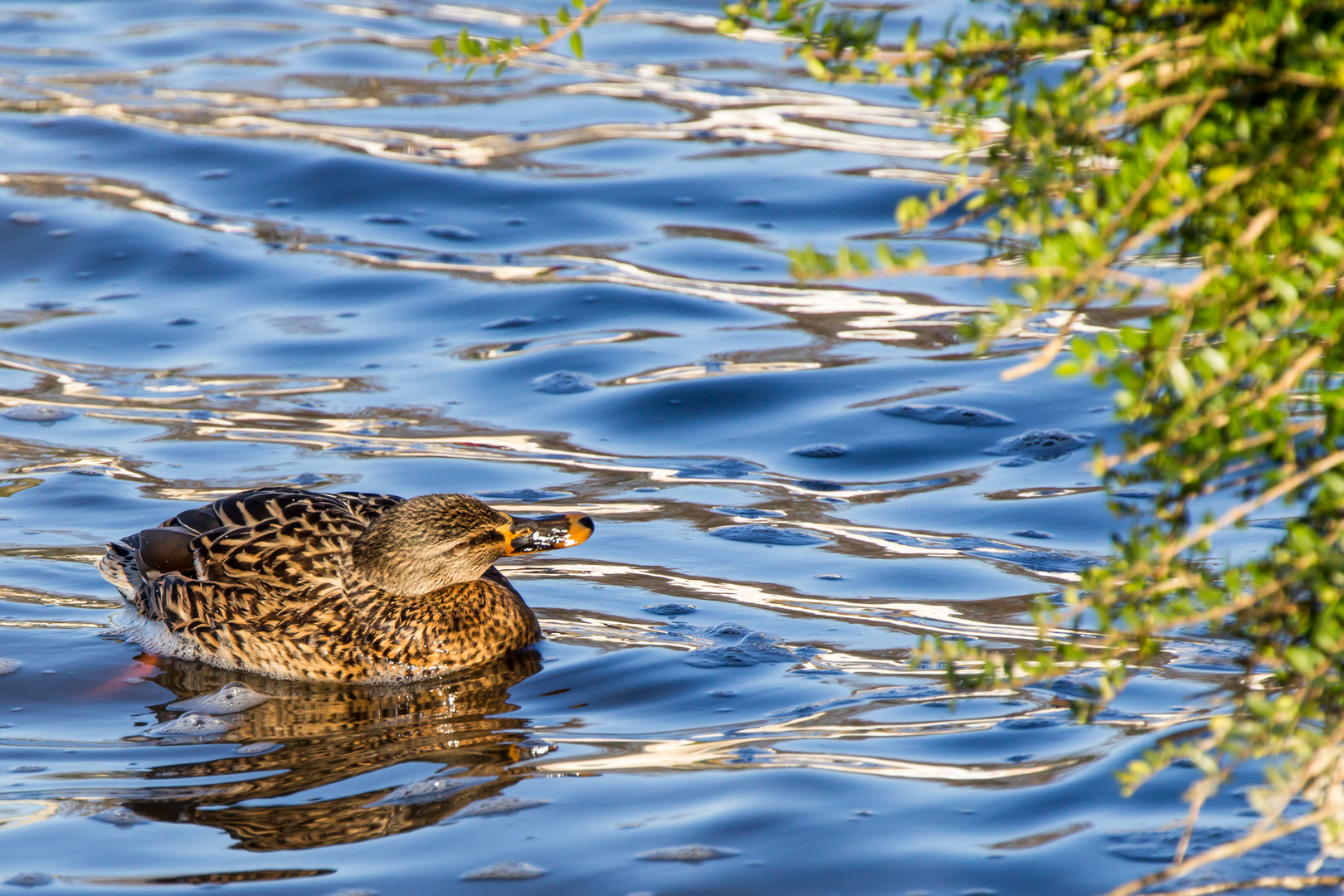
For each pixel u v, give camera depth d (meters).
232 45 27.59
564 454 14.49
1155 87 5.26
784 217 20.33
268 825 8.30
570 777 8.77
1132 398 5.12
